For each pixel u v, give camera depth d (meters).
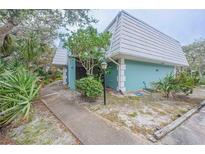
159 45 11.18
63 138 3.55
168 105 6.39
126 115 4.86
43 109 5.86
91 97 6.80
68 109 5.62
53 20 8.15
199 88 13.32
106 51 8.34
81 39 7.32
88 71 8.41
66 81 12.97
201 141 3.40
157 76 11.84
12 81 3.69
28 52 8.27
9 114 3.53
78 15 8.07
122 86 8.72
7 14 6.32
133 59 9.45
